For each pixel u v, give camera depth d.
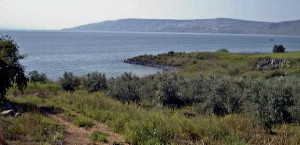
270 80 23.47
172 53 75.56
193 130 11.91
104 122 14.09
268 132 12.07
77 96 20.06
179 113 16.38
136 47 134.25
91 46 130.88
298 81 21.59
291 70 40.88
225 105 16.61
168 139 11.02
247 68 47.53
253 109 13.76
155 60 67.75
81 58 76.00
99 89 25.62
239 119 13.46
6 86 17.03
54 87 26.78
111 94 21.64
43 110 15.88
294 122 13.84
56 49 106.00
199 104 17.77
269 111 13.25
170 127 12.02
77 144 10.41
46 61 66.00
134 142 10.69
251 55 63.53
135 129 11.27
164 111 16.39
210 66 53.59
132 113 14.95
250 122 13.05
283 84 19.58
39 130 11.28
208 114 16.22
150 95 20.75
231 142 10.55
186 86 21.94
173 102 19.45
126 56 85.25
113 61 70.69
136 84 22.98
